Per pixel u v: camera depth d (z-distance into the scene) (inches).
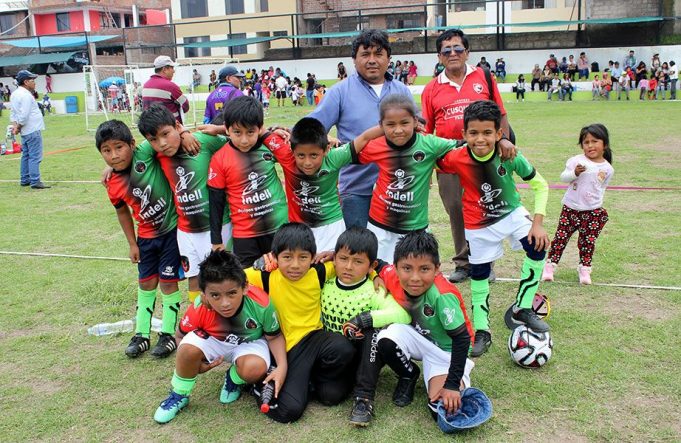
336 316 140.0
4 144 625.6
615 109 837.2
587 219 202.7
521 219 163.9
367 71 175.0
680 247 239.6
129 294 209.9
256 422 132.3
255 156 157.1
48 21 1660.9
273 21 1464.1
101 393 146.7
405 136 151.8
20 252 265.0
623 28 1128.8
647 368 147.9
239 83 387.2
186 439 127.0
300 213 161.9
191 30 1507.1
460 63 197.2
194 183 160.4
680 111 780.0
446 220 300.5
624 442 120.0
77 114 1151.6
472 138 152.6
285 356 137.5
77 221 320.2
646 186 357.7
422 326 135.6
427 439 123.5
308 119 146.9
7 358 165.6
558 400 135.7
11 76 1371.8
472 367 138.9
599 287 202.7
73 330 183.6
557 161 452.4
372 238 136.7
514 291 204.8
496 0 1172.5
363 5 1412.4
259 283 141.7
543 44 1181.7
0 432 131.0
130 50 1396.4
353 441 123.6
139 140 609.0
